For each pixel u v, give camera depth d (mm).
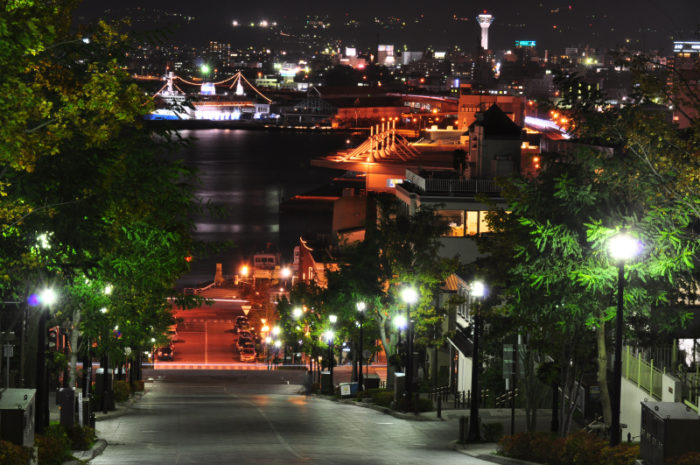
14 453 20328
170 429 37531
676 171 26047
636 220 26172
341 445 32719
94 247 21875
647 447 22172
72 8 20781
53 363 42250
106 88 19859
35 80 19953
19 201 20109
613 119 27859
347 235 124438
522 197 30172
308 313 72688
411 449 32469
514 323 32281
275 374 96250
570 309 28078
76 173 20562
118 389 54281
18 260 21047
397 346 56938
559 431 34219
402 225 57438
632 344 32938
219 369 102250
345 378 86875
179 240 29625
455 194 74438
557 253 28875
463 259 72188
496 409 47469
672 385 32406
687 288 30766
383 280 58094
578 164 29922
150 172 23188
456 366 66250
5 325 43031
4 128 17734
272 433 36281
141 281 32031
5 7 17672
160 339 65375
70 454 25953
